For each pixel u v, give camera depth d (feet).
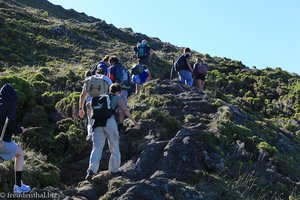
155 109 36.06
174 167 30.04
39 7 135.13
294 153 39.14
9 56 71.72
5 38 80.94
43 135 34.45
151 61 86.79
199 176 29.53
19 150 23.54
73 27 107.14
